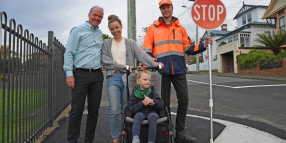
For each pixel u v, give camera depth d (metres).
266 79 15.51
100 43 3.42
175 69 3.62
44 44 4.39
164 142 2.67
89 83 3.27
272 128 4.47
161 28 3.79
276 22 24.19
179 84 3.70
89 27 3.30
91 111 3.43
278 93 9.21
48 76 4.64
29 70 3.45
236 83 13.41
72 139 3.22
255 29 31.08
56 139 3.83
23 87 3.17
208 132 4.23
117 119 3.37
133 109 2.87
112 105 3.33
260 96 8.68
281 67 17.03
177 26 3.83
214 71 30.70
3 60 2.49
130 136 2.74
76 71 3.25
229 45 25.12
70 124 3.24
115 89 3.36
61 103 6.13
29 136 3.42
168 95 3.74
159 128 2.67
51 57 4.88
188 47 3.79
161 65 3.17
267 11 24.67
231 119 5.27
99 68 3.42
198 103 7.62
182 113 3.71
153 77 3.20
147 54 3.52
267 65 18.52
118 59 3.46
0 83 2.68
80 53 3.24
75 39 3.17
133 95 3.02
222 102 7.73
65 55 3.14
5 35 2.50
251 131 4.16
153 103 2.80
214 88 11.64
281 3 22.56
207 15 3.58
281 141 3.68
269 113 5.90
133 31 7.44
